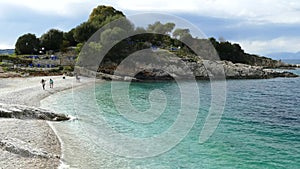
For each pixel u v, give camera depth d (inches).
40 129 795.4
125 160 608.4
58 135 763.4
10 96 1393.9
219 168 600.4
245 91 2151.8
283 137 868.6
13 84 1884.8
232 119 1120.2
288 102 1636.3
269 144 788.6
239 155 685.9
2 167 511.2
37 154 580.4
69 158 601.3
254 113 1275.8
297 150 738.8
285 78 3442.4
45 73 2476.6
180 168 586.9
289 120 1138.7
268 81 3041.3
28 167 523.2
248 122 1077.1
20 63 2780.5
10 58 2822.3
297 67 5782.5
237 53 4451.3
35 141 685.3
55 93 1626.5
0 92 1505.9
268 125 1035.3
